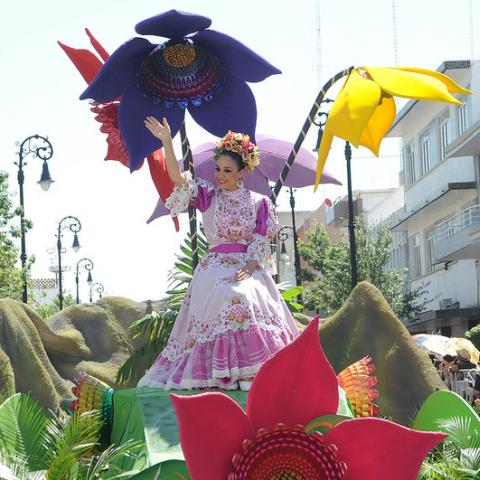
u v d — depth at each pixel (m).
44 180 24.75
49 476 5.90
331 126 6.76
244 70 7.45
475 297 34.19
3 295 28.69
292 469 5.04
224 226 6.89
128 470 5.74
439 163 36.16
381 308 8.98
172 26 7.23
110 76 7.27
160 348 9.01
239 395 6.31
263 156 9.85
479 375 13.84
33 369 9.27
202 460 4.95
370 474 5.04
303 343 5.08
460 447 7.03
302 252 42.62
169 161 6.86
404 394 8.62
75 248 35.06
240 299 6.60
